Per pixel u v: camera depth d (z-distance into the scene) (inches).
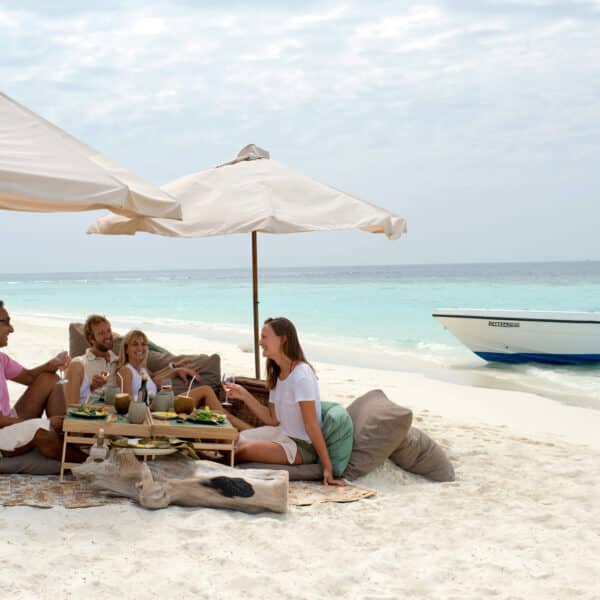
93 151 183.9
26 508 158.1
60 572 127.8
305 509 172.2
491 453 241.0
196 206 220.7
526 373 532.7
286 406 195.6
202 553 140.9
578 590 131.3
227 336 805.2
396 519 168.6
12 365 199.0
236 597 122.8
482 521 169.5
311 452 196.1
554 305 1326.3
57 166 158.4
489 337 573.9
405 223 235.3
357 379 461.1
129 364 206.4
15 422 186.9
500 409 362.9
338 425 195.8
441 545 153.8
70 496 167.0
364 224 217.0
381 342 741.9
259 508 166.6
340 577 133.1
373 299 1528.1
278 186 228.2
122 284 3415.4
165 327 932.0
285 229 206.8
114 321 1040.8
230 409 232.1
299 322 989.2
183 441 174.7
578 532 161.8
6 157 155.3
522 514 175.0
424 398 392.2
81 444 184.1
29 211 215.5
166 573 129.7
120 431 175.3
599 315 532.4
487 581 135.4
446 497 189.0
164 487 163.5
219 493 165.2
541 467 223.5
